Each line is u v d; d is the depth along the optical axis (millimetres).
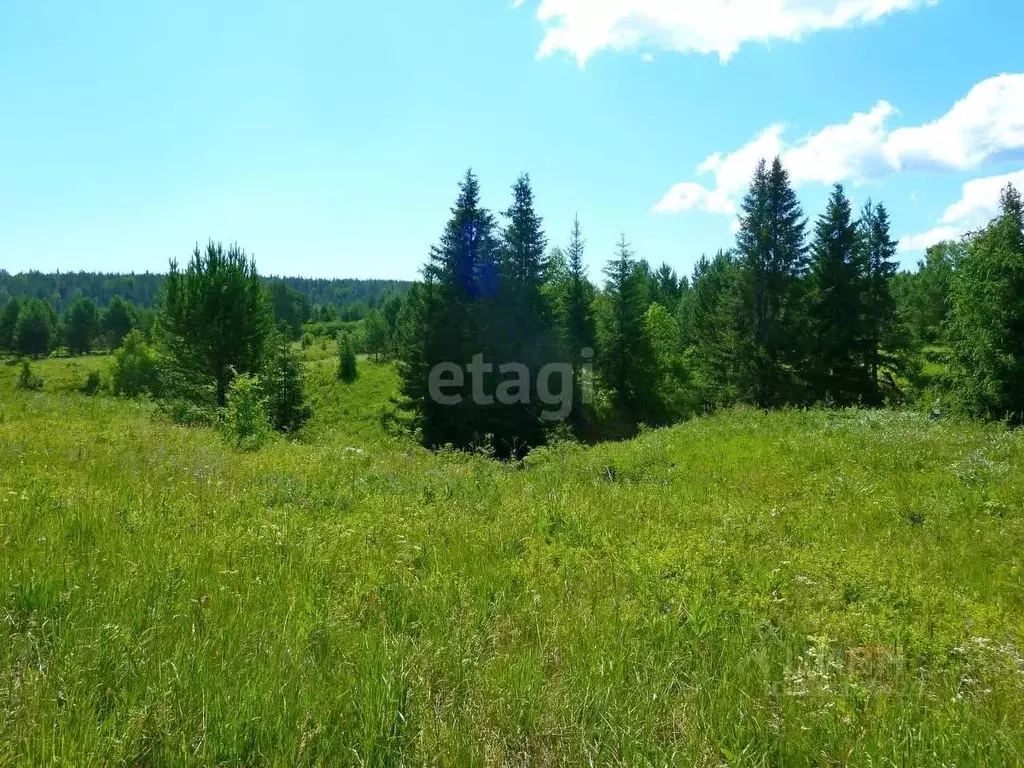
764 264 35562
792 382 34656
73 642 3195
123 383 49156
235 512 6422
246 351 29562
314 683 3039
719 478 10703
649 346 38344
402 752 2648
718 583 4988
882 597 4918
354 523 6348
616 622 4012
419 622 3951
